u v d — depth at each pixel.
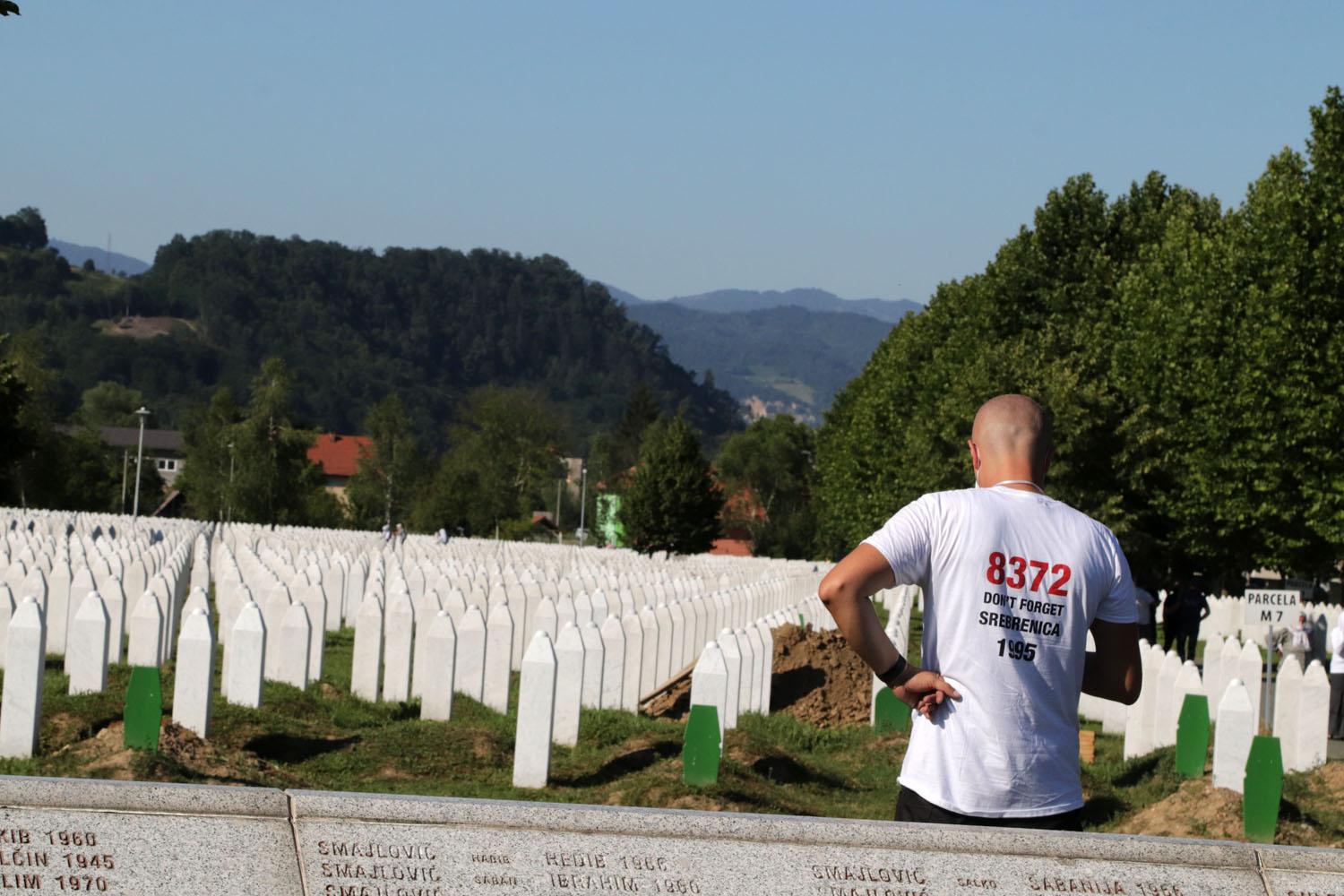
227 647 14.01
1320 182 28.27
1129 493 33.50
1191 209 38.00
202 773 10.32
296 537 46.41
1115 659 4.86
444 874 4.37
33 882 4.29
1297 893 4.43
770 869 4.39
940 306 53.84
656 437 128.25
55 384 107.06
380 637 15.06
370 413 120.12
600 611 18.77
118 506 111.38
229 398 105.69
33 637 10.84
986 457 5.02
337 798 4.39
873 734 15.86
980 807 4.54
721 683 13.01
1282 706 15.06
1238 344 28.98
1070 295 40.47
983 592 4.65
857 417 58.41
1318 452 27.41
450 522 110.06
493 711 14.83
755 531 119.38
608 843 4.39
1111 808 12.50
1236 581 36.28
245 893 4.32
